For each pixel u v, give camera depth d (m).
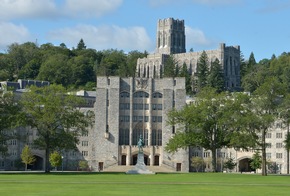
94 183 111.44
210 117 186.38
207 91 194.62
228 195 84.62
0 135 174.62
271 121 167.50
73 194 83.50
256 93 175.00
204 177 142.38
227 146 186.75
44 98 179.88
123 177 139.62
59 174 158.62
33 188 95.06
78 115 184.88
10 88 183.25
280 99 184.62
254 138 171.62
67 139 181.25
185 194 85.88
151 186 103.81
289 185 110.81
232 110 179.12
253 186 106.69
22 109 189.62
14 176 140.62
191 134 187.25
